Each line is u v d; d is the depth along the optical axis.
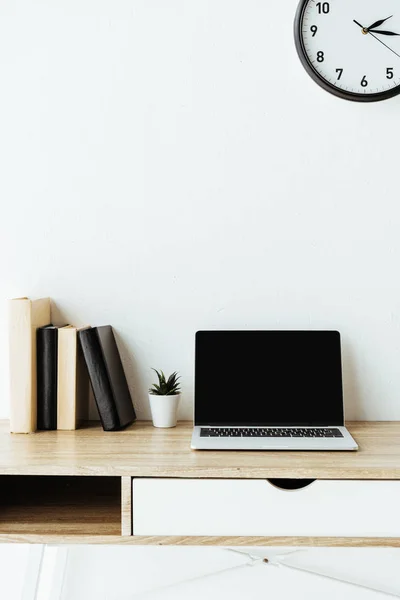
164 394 1.58
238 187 1.64
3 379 1.68
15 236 1.67
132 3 1.63
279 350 1.56
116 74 1.64
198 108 1.63
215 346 1.57
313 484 1.28
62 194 1.66
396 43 1.58
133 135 1.65
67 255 1.67
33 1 1.64
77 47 1.64
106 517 1.39
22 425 1.52
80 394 1.59
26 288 1.68
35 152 1.66
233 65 1.63
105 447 1.40
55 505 1.46
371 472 1.26
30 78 1.65
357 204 1.63
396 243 1.63
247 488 1.28
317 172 1.63
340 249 1.63
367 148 1.62
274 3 1.62
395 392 1.64
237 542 1.28
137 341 1.67
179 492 1.28
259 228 1.64
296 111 1.63
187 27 1.63
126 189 1.65
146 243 1.65
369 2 1.58
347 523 1.28
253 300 1.65
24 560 1.78
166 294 1.66
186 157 1.64
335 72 1.59
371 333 1.64
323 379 1.55
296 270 1.64
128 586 1.76
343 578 1.75
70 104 1.65
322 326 1.64
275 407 1.54
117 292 1.67
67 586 1.77
